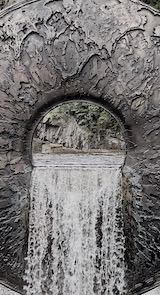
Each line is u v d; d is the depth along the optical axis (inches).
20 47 163.9
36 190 187.5
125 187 169.5
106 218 187.6
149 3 490.6
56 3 166.9
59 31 163.3
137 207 166.1
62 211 192.2
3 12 168.2
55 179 193.0
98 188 191.2
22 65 163.9
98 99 165.5
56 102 166.6
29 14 166.2
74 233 191.3
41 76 163.6
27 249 172.1
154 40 164.6
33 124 167.6
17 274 171.0
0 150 165.9
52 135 566.9
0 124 165.5
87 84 163.9
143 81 163.0
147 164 165.2
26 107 165.2
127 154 169.0
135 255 167.9
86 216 191.3
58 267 188.5
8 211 167.0
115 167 194.4
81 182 192.5
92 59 162.7
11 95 164.7
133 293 171.0
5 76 164.6
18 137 167.2
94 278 184.7
